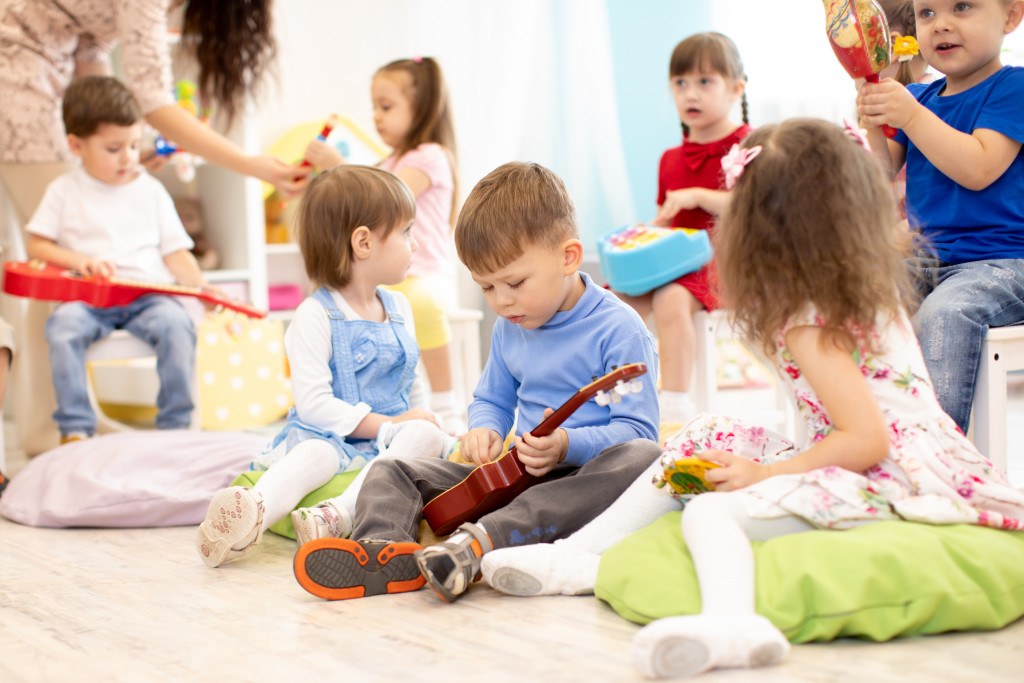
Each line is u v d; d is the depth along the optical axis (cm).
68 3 225
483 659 88
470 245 118
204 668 89
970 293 137
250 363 265
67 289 207
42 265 212
